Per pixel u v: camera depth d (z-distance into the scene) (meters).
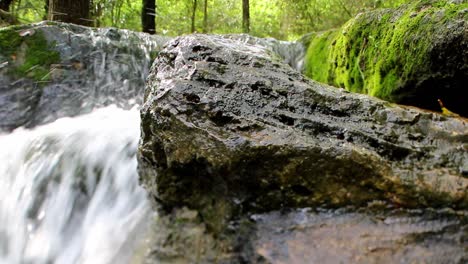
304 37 6.32
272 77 2.10
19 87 3.92
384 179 1.55
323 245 1.42
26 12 7.66
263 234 1.51
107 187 2.23
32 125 3.91
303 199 1.59
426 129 1.83
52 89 4.12
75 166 2.46
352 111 1.94
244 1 10.42
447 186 1.51
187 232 1.63
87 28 4.64
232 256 1.48
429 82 2.47
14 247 2.13
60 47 4.28
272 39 6.34
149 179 1.89
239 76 2.06
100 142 2.68
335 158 1.59
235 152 1.62
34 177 2.52
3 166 2.74
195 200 1.72
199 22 10.71
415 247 1.38
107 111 4.45
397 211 1.50
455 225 1.42
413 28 2.57
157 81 2.33
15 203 2.39
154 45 5.07
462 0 2.34
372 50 3.06
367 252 1.37
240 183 1.61
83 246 1.93
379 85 2.90
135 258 1.61
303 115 1.90
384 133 1.81
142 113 1.90
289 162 1.61
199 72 2.04
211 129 1.74
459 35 2.20
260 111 1.88
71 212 2.20
